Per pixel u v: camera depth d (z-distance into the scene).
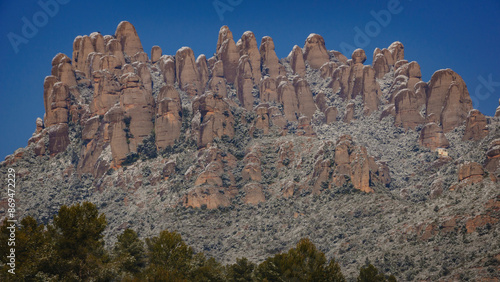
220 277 150.38
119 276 124.12
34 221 116.50
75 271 112.50
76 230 112.56
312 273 110.00
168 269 135.00
